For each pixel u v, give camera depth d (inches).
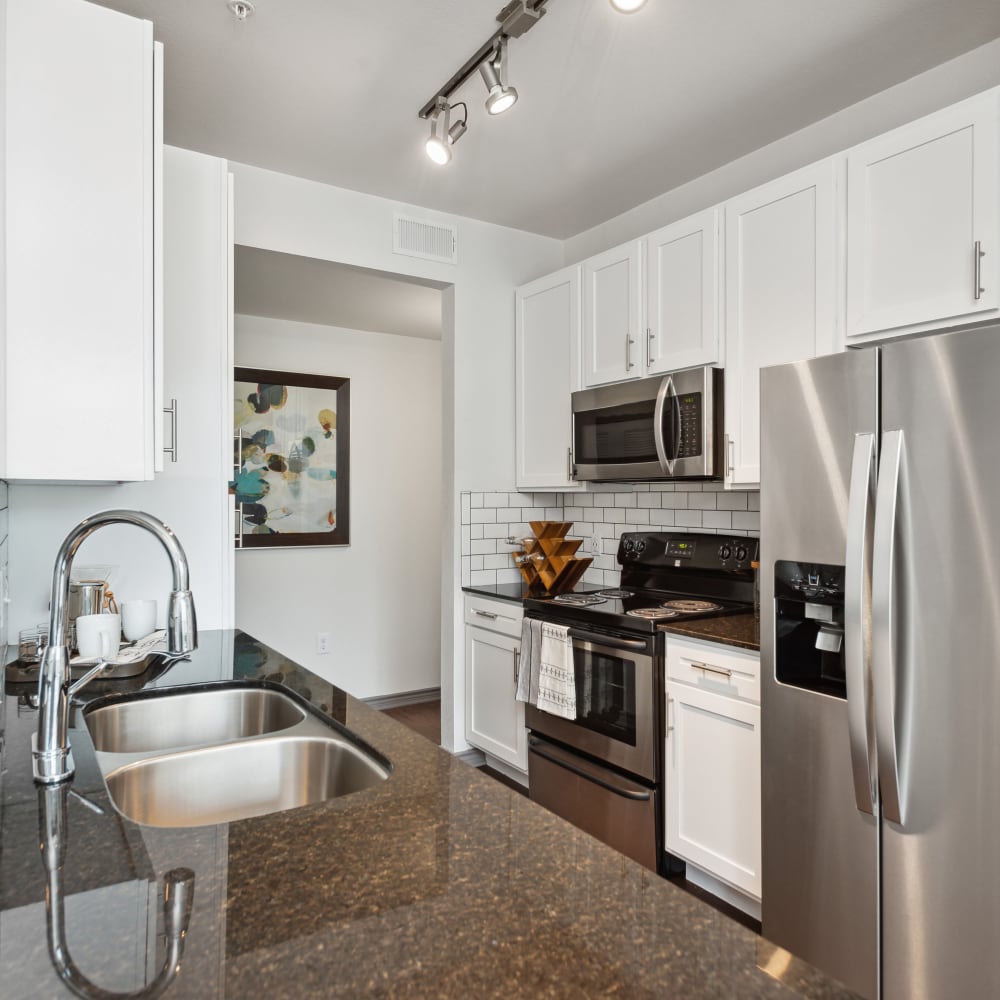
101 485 79.0
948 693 55.1
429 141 85.4
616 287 113.7
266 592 169.3
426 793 38.1
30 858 30.6
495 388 135.4
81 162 54.9
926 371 56.9
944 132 72.0
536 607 110.6
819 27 76.8
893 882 59.0
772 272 89.5
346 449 178.9
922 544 56.8
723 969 23.4
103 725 56.9
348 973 22.8
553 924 25.9
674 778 88.4
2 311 52.1
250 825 34.1
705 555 110.4
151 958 23.5
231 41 79.0
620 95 89.7
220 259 84.9
